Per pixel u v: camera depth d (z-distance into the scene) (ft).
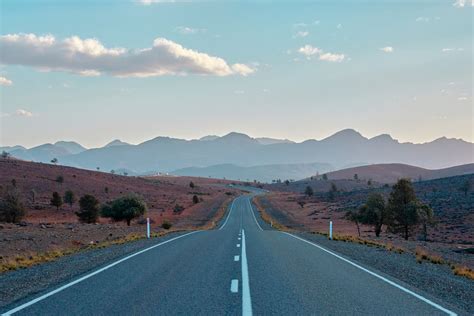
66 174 499.92
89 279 44.78
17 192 219.00
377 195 201.67
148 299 35.55
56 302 34.58
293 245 84.53
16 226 152.87
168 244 84.02
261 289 39.73
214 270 50.78
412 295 38.27
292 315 30.76
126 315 30.63
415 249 96.37
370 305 34.27
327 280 45.01
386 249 88.53
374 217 196.24
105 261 59.00
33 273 50.39
